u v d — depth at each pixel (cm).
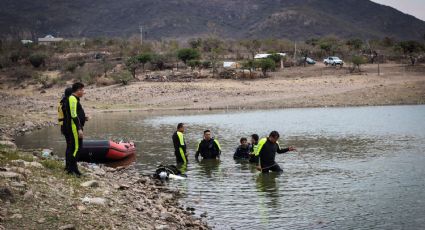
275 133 1777
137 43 13288
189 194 1459
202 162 2041
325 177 1672
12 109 5234
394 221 1162
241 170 1848
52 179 1166
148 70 9069
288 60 9769
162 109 5600
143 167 1927
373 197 1387
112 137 2969
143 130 3409
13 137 3005
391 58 9981
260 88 6694
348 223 1154
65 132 1294
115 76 7975
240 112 4934
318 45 12262
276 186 1553
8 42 17175
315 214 1230
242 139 2109
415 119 3769
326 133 3005
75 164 1299
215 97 6253
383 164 1894
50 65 11181
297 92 6316
